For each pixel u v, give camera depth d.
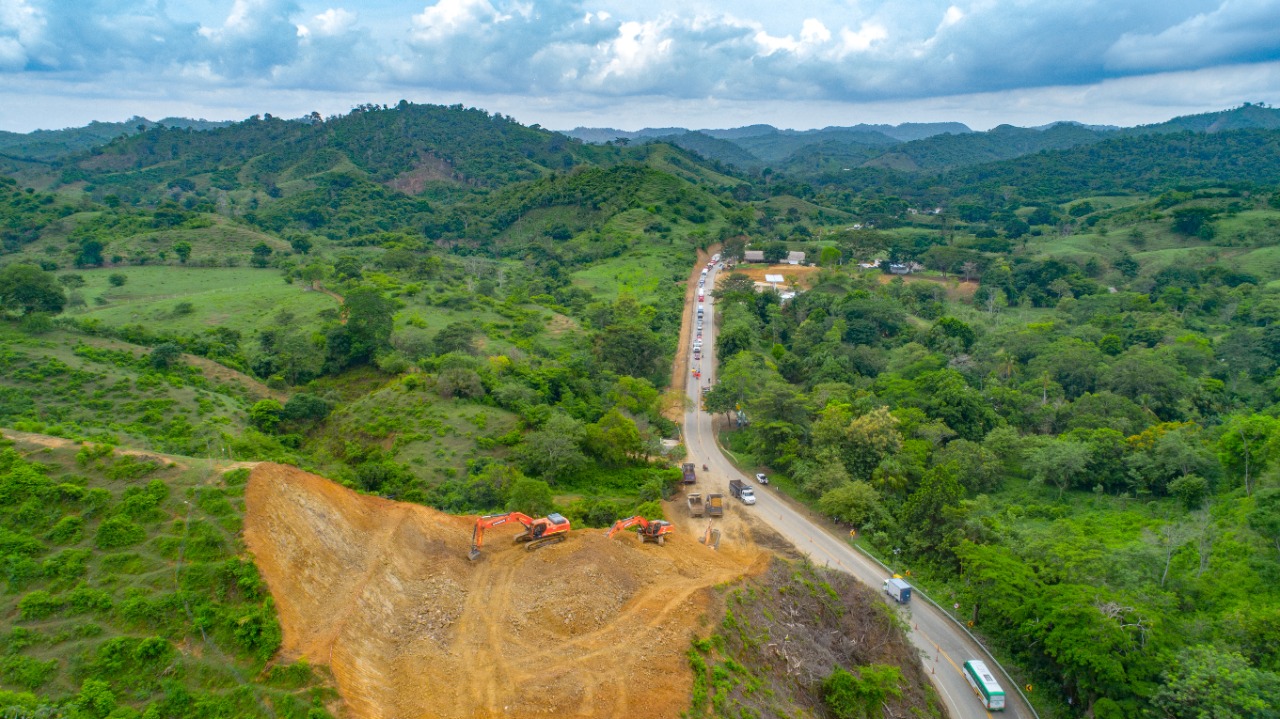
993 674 41.69
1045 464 66.69
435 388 78.81
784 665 36.16
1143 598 41.44
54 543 29.56
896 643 41.78
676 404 93.69
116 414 66.12
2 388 65.44
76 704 23.97
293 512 34.22
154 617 27.14
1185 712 34.16
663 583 38.78
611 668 31.16
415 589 35.78
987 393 90.06
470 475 62.50
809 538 56.72
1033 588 43.06
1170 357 98.94
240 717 24.81
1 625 26.44
